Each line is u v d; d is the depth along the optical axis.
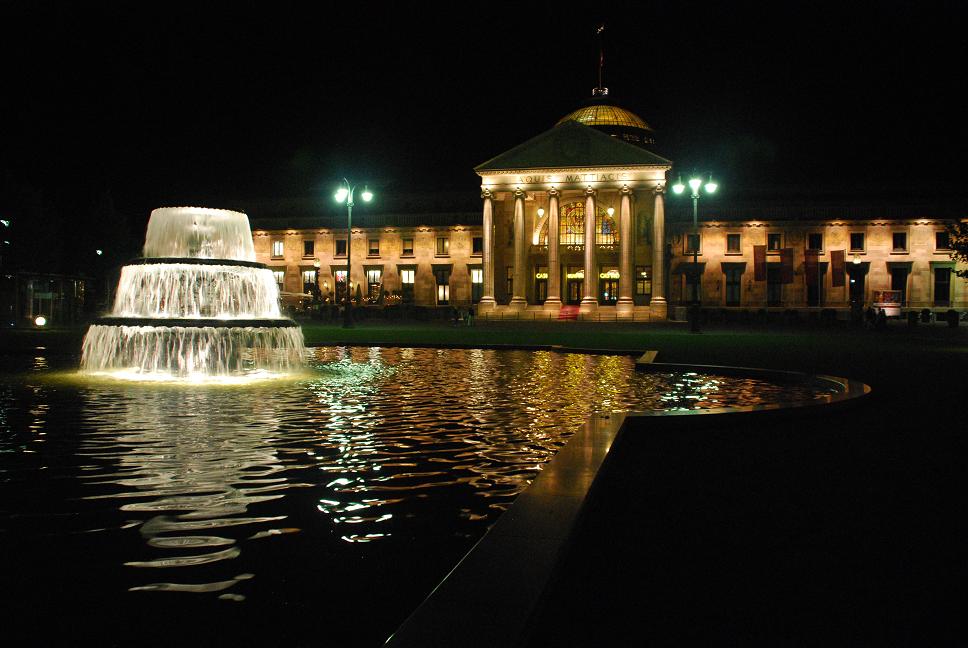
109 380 18.44
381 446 10.27
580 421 12.48
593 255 65.94
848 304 71.44
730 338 39.44
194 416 12.82
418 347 31.69
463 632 3.78
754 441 10.39
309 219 80.56
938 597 4.89
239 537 6.39
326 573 5.57
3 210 56.31
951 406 13.61
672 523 6.54
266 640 4.51
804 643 4.23
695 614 4.63
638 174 65.69
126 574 5.55
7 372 20.39
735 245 73.38
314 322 63.03
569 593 4.96
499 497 7.70
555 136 66.69
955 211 69.81
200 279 22.12
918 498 7.37
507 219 73.00
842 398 13.40
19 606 5.00
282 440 10.69
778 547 5.88
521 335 41.56
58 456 9.53
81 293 55.38
